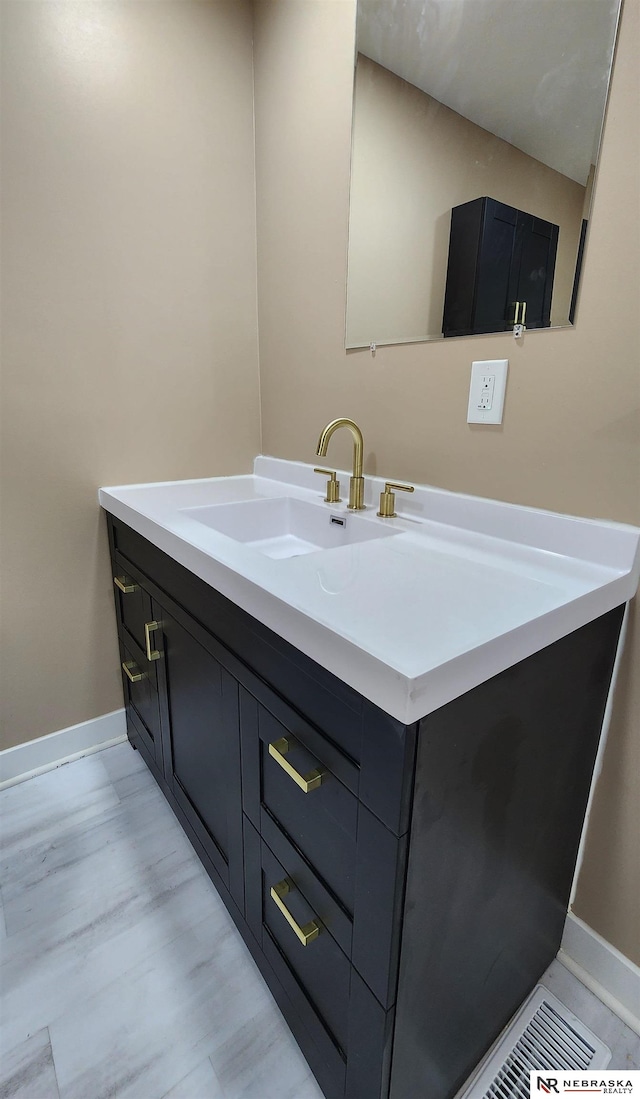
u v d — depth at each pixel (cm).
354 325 129
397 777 57
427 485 118
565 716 84
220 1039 98
